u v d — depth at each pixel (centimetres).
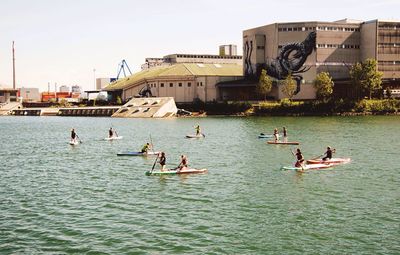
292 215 3303
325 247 2681
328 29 19262
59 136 10200
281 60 19700
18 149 7581
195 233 2928
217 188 4212
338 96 19325
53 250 2664
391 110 17162
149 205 3622
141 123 14700
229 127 11950
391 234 2878
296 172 5006
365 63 17175
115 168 5456
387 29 19300
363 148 7044
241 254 2592
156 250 2653
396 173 4884
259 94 19638
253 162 5778
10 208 3566
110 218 3266
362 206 3528
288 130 10594
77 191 4166
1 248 2700
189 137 9250
